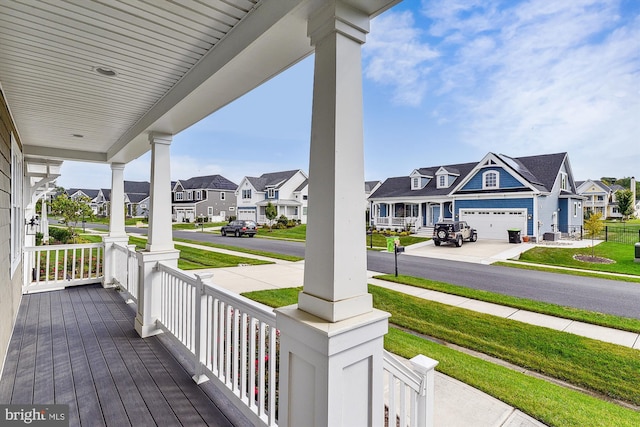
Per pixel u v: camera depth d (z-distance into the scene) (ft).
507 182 52.44
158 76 8.91
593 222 39.45
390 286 24.00
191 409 7.60
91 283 20.31
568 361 12.47
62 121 12.99
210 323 8.63
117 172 19.95
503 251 42.88
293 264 33.01
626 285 24.77
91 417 7.24
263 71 7.23
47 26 6.55
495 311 18.28
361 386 4.65
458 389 9.81
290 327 4.77
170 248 12.69
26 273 18.08
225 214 123.44
